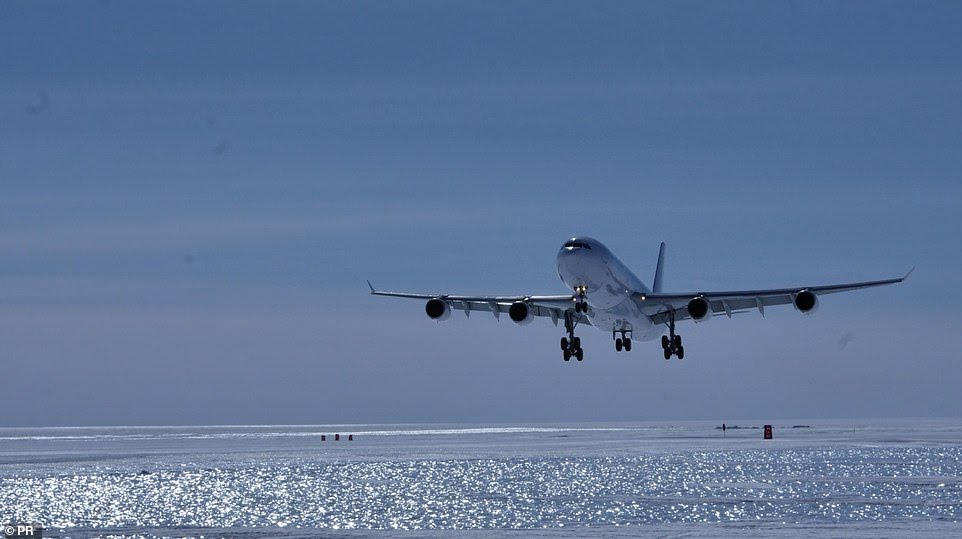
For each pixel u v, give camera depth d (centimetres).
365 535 12519
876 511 14288
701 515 14150
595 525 13262
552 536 12031
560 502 16162
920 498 15962
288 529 13338
